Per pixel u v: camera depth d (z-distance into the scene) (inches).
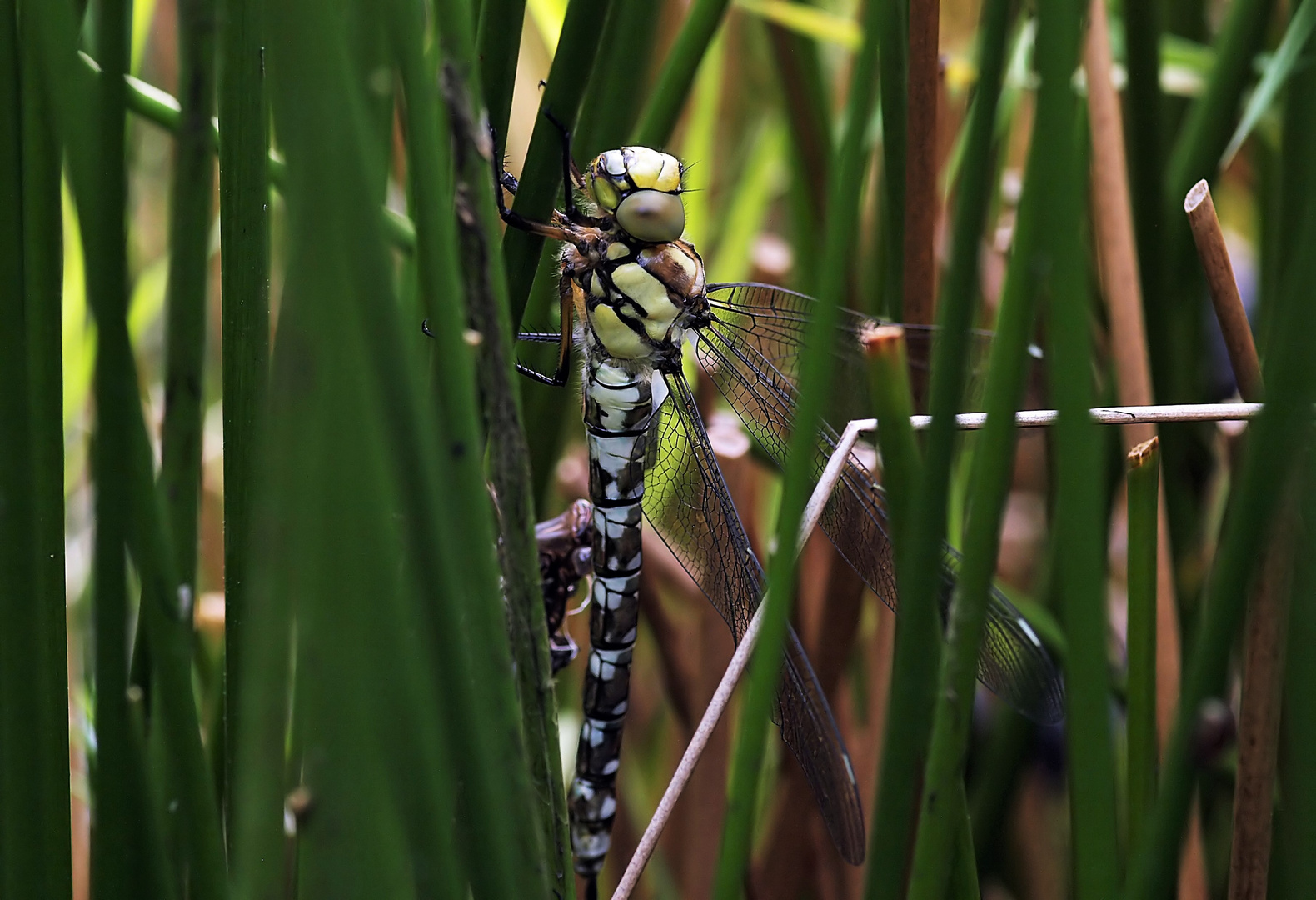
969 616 12.8
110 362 11.9
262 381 15.5
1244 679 17.6
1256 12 24.6
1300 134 23.0
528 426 24.3
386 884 10.0
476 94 11.0
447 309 10.4
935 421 12.1
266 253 15.3
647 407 29.3
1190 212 19.0
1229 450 25.4
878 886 13.7
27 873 14.1
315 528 9.4
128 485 12.3
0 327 13.0
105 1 11.1
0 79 12.8
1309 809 10.6
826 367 12.2
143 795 13.8
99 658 13.1
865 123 11.6
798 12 29.3
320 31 8.8
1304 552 10.3
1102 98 25.0
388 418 9.6
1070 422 10.9
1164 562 24.9
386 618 9.7
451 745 10.7
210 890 13.5
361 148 9.0
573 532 26.0
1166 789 12.6
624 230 27.6
